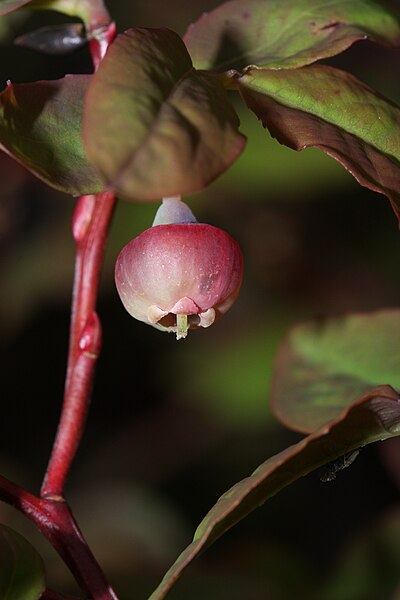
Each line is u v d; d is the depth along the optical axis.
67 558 0.10
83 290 0.11
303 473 0.10
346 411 0.09
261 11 0.11
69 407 0.11
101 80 0.09
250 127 0.20
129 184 0.09
